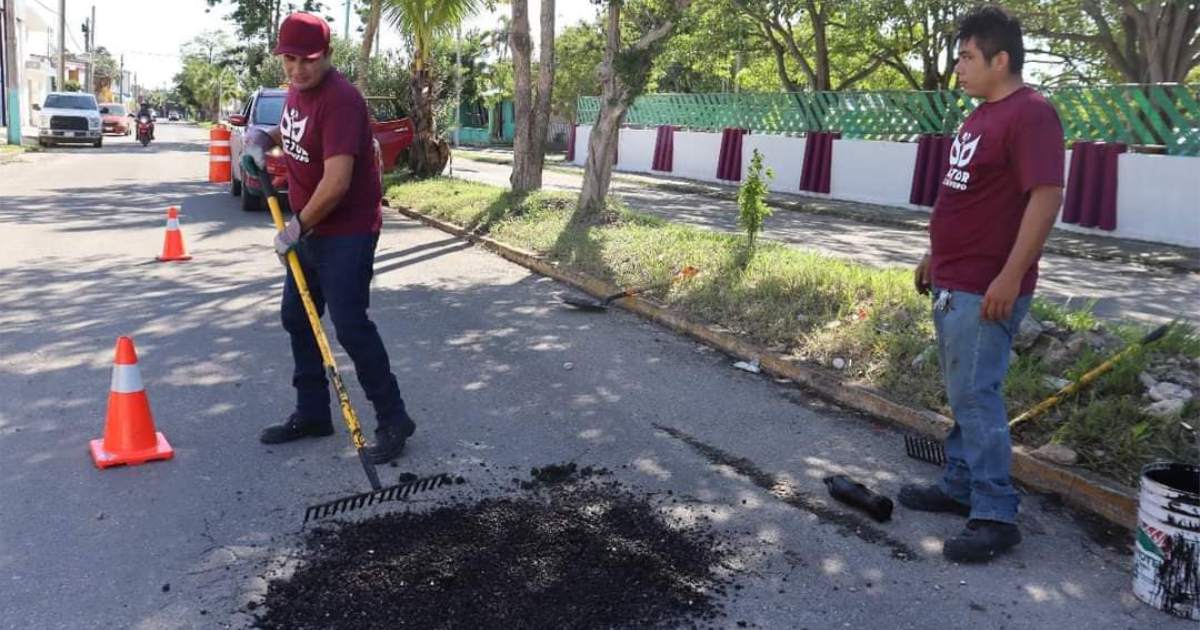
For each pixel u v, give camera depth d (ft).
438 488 14.16
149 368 19.74
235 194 52.37
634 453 15.83
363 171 14.52
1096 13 57.41
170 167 75.97
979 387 12.42
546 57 43.70
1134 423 15.15
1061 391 15.58
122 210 45.34
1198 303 31.35
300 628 10.34
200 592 11.07
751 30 85.66
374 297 27.45
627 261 30.14
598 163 37.58
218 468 14.75
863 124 67.41
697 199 66.33
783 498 14.15
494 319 25.08
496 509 13.44
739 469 15.25
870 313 21.53
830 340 20.92
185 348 21.30
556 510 13.47
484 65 161.99
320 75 13.93
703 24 79.77
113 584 11.21
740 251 28.66
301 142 14.29
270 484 14.20
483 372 20.24
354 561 11.84
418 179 57.57
